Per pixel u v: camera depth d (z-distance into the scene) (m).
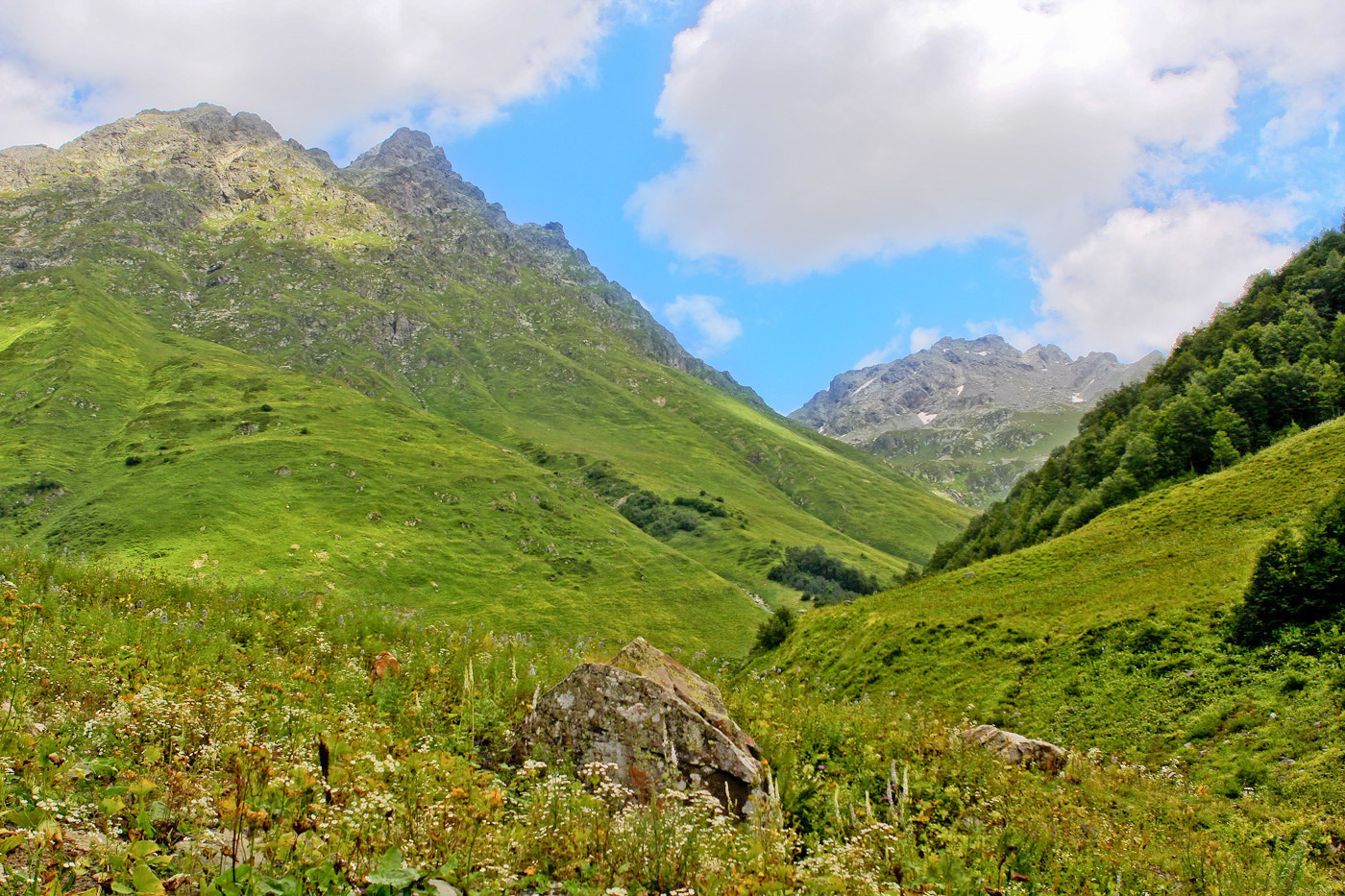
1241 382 93.56
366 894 5.02
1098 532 71.19
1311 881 11.35
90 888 4.67
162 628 13.50
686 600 165.38
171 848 5.54
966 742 14.74
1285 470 64.31
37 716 7.63
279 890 4.63
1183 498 69.94
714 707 12.19
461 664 14.44
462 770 7.86
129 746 7.32
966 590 67.12
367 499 173.12
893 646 55.97
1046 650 45.28
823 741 13.45
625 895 5.64
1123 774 17.45
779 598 190.62
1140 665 38.94
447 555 159.62
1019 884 8.34
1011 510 124.69
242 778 6.00
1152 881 9.72
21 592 14.06
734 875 6.30
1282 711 29.03
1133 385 141.38
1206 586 44.66
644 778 9.84
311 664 13.19
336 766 6.03
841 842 8.61
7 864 4.62
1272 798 23.41
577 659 17.66
